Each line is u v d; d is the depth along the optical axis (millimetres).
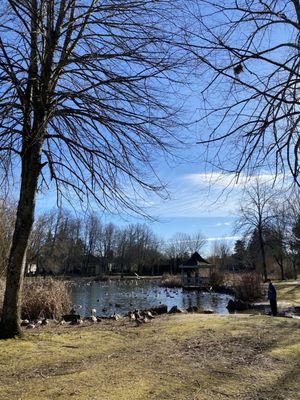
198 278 52656
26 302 16156
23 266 10625
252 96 4867
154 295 43969
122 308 29609
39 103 10102
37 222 45625
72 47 10188
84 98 10234
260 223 46562
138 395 6422
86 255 97562
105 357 8969
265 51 4523
